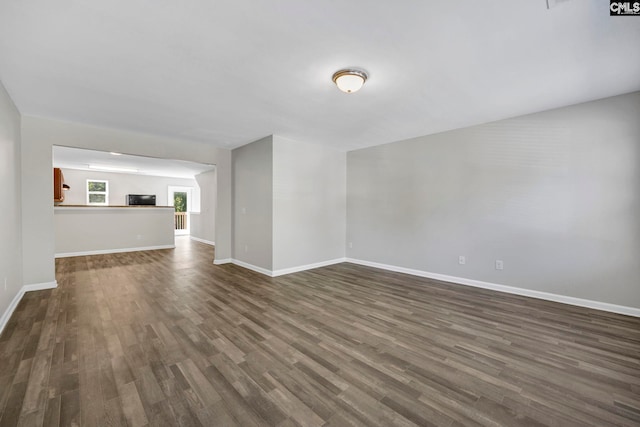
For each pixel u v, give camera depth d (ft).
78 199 26.43
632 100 8.87
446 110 10.41
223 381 5.58
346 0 4.93
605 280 9.37
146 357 6.45
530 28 5.74
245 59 6.93
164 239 23.98
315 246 16.24
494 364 6.23
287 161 14.74
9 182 9.05
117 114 10.90
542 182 10.51
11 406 4.81
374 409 4.83
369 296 11.00
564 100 9.51
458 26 5.67
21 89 8.63
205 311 9.36
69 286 12.18
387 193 15.69
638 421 4.57
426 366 6.15
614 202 9.20
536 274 10.70
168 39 6.09
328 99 9.37
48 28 5.67
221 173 17.39
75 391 5.22
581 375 5.83
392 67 7.30
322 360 6.38
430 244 13.82
